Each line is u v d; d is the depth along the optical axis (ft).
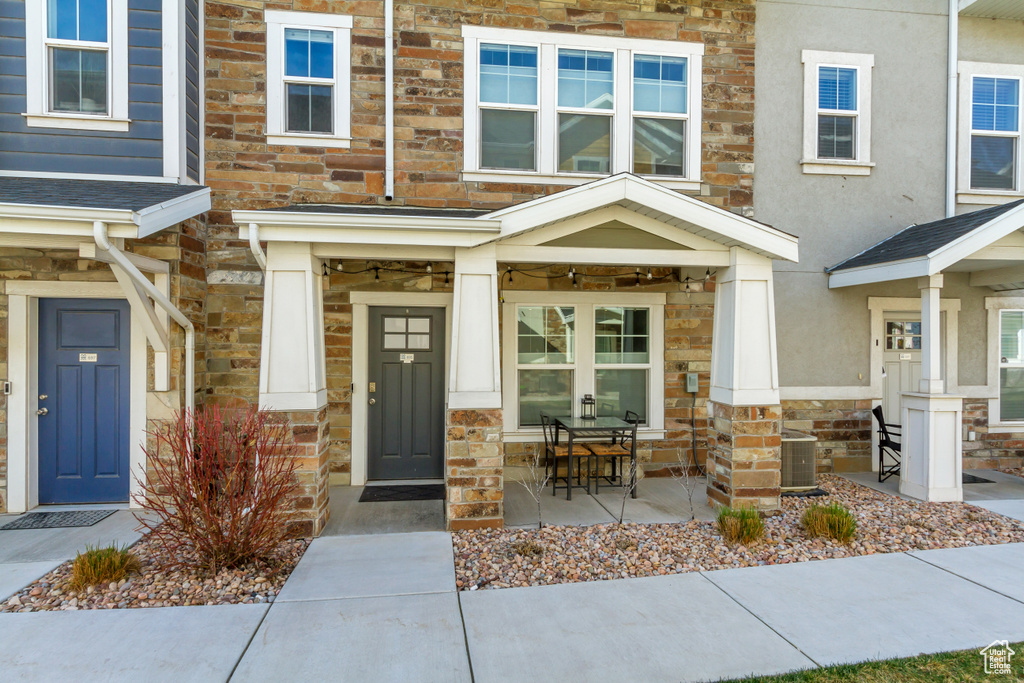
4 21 17.12
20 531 15.55
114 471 17.81
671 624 10.79
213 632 10.37
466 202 20.67
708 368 22.43
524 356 21.77
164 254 17.28
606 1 21.38
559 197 15.48
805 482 19.69
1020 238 19.11
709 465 18.44
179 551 13.67
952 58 23.63
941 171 23.88
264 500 13.11
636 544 14.67
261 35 19.58
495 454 15.67
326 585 12.39
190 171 18.58
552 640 10.21
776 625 10.77
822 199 23.07
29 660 9.43
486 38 20.67
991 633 10.50
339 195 20.04
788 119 22.80
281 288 15.35
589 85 21.53
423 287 20.70
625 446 21.42
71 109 17.57
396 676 9.11
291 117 20.02
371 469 20.92
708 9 22.06
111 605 11.41
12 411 16.92
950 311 23.72
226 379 19.45
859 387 23.26
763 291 17.21
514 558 13.82
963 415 23.89
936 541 15.21
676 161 22.08
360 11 20.08
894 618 11.05
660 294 21.94
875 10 23.27
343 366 20.39
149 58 17.67
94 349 17.63
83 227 13.56
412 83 20.38
